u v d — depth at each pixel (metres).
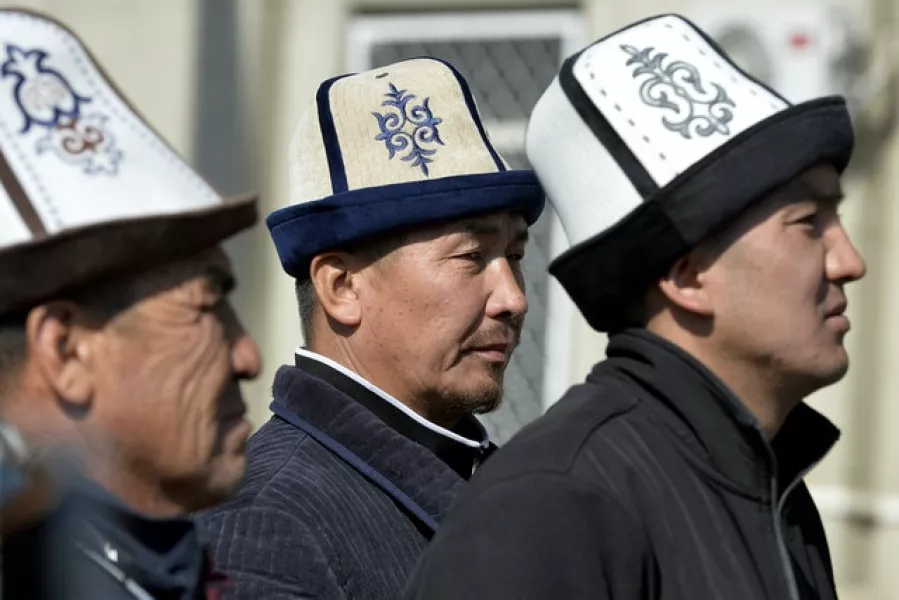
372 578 4.03
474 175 4.43
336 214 4.42
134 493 3.01
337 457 4.27
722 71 3.50
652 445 3.33
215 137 9.22
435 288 4.38
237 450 3.15
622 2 8.84
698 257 3.37
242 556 3.88
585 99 3.51
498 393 4.51
